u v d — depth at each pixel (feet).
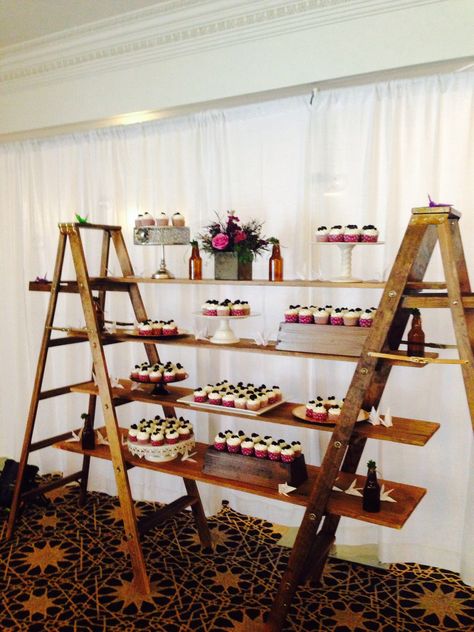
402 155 8.11
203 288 10.00
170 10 8.55
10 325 12.35
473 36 6.88
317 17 7.76
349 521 8.86
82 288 8.14
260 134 9.21
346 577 8.11
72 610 7.25
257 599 7.51
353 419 6.39
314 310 7.21
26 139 11.67
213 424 10.12
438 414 8.22
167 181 10.17
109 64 9.72
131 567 8.29
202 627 6.92
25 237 11.84
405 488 7.20
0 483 10.40
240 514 10.11
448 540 8.30
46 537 9.18
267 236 9.32
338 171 8.60
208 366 10.05
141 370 8.65
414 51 7.23
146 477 10.76
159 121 10.10
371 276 8.52
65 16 8.84
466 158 7.68
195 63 8.93
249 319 9.66
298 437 9.40
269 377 9.57
